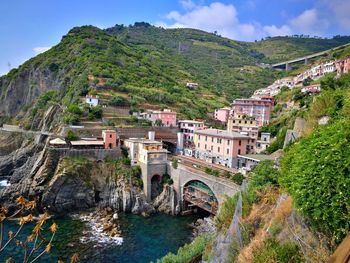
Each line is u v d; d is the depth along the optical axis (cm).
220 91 19212
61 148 7806
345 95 2762
